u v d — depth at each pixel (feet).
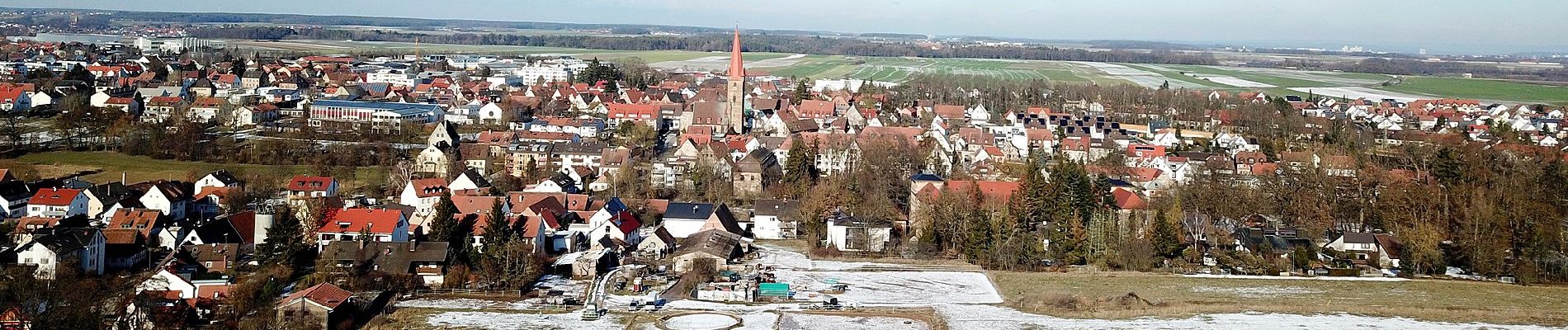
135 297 539.70
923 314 599.57
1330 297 649.20
